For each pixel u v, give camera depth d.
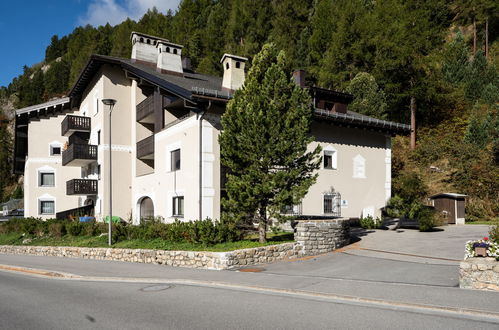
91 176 27.78
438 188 28.61
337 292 8.59
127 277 11.73
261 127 12.68
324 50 43.75
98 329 6.62
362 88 35.56
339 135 21.73
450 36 51.91
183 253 13.52
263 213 13.68
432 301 7.53
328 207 20.88
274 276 10.77
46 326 6.90
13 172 37.00
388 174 23.89
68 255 18.39
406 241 15.77
